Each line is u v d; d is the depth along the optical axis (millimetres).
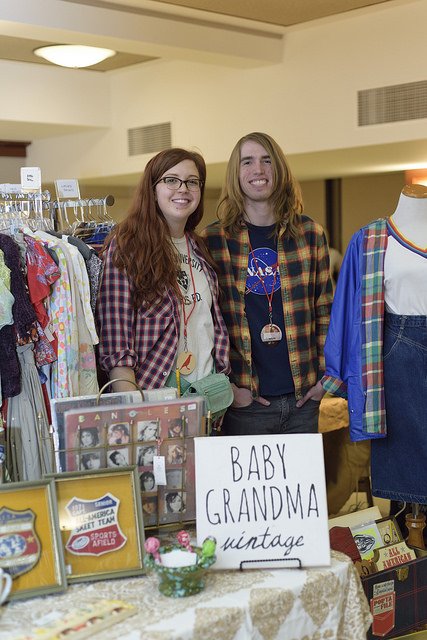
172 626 1677
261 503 1982
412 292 2752
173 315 2635
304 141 6281
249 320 2992
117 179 8484
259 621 1789
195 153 2768
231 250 3012
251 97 6598
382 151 6316
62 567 1848
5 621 1705
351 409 2859
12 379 2336
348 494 4148
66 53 6332
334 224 10156
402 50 5605
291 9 5523
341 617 1968
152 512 2094
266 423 3025
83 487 1938
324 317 3141
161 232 2633
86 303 2521
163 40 5500
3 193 2891
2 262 2301
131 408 2051
